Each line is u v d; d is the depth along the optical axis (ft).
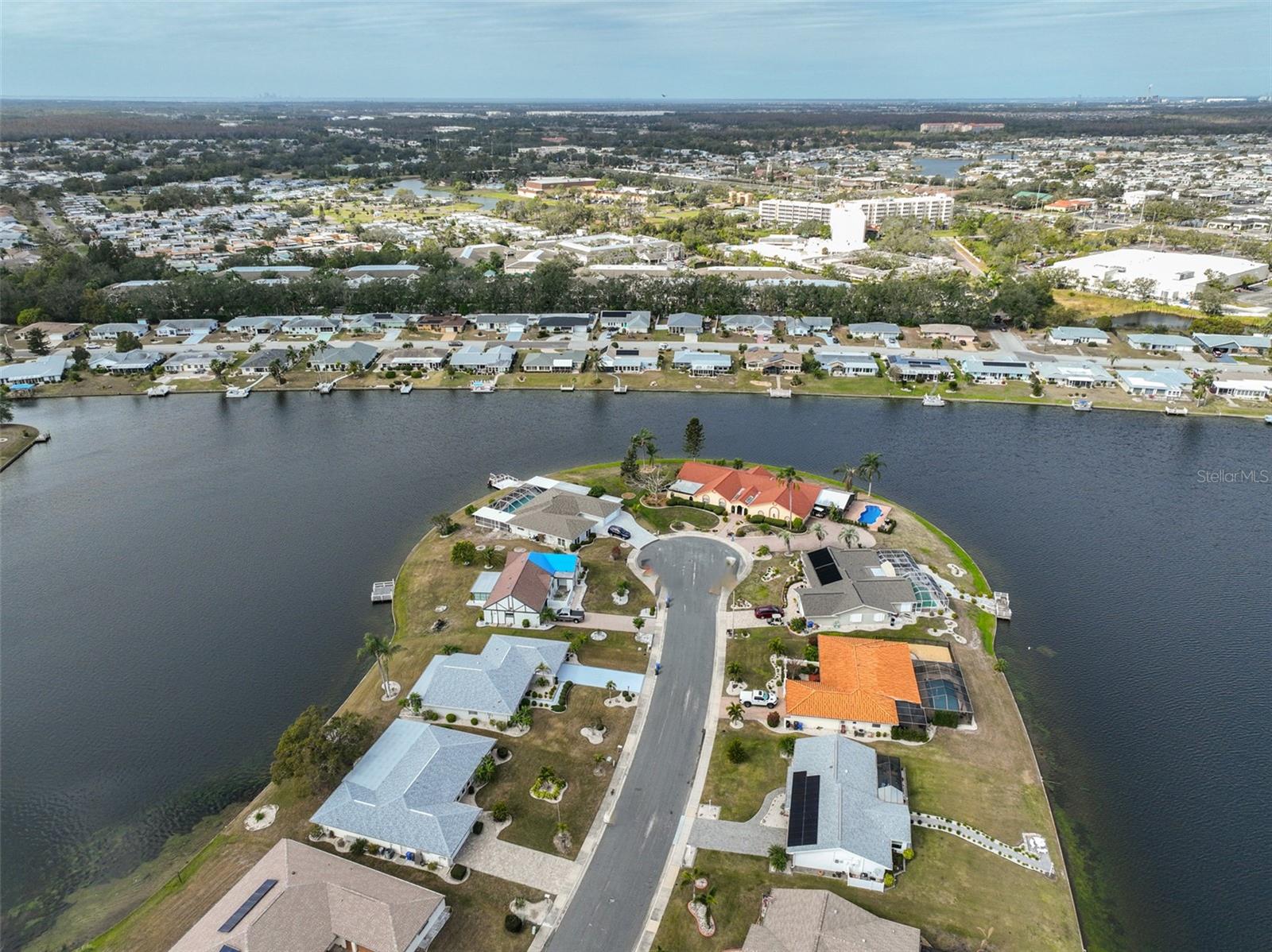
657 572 384.47
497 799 257.55
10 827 259.19
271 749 288.71
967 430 570.46
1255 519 446.60
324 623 358.02
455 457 528.63
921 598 354.33
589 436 558.97
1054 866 238.27
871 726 285.64
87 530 441.27
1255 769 279.69
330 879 218.38
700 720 292.20
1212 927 225.97
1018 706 306.55
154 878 239.71
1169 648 341.21
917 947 199.93
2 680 326.03
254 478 503.61
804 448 537.24
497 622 346.74
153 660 336.08
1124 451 535.60
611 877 231.71
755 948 202.18
